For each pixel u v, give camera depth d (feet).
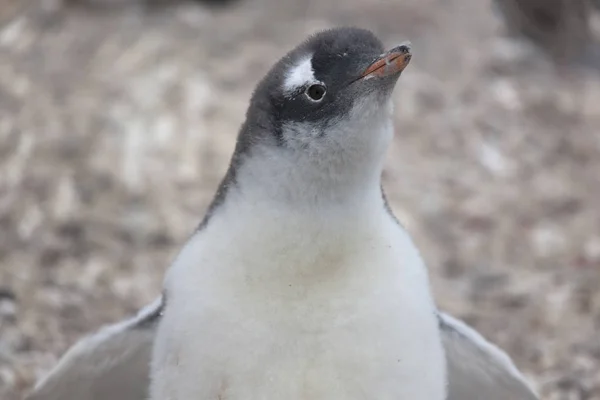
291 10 63.77
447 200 46.88
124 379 24.85
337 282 20.56
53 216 43.62
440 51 58.95
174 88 51.31
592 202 47.34
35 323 36.45
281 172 20.62
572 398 33.45
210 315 20.68
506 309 39.11
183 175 46.37
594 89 57.00
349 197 20.61
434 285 40.91
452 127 52.06
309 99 20.57
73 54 55.01
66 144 47.55
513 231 45.09
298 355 20.56
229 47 56.13
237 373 20.62
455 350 23.86
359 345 20.54
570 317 38.24
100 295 39.14
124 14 61.05
